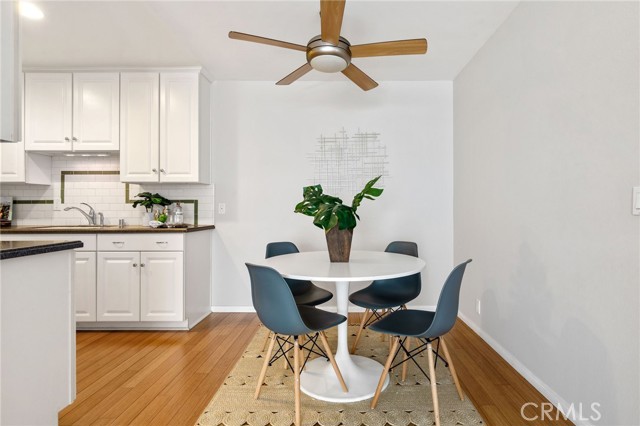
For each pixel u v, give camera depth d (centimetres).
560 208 175
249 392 192
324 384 197
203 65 313
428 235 346
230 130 347
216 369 220
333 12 159
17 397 119
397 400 184
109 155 341
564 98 172
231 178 347
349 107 348
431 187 347
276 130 348
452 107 347
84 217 345
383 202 347
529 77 204
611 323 142
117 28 248
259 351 248
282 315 161
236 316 335
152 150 313
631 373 132
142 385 200
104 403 181
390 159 347
